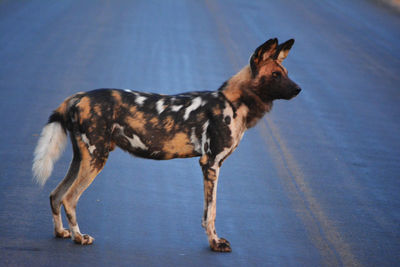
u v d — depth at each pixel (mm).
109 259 6938
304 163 11367
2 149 10477
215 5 28562
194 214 8656
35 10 24016
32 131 11523
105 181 9641
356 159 11852
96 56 17875
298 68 18984
